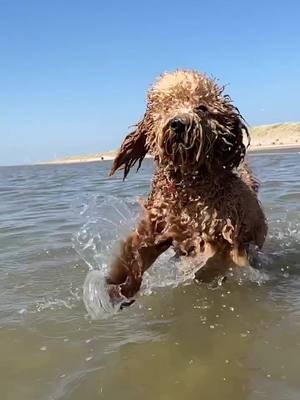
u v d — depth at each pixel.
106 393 0.59
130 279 0.92
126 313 0.85
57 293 0.95
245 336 0.72
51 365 0.67
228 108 1.01
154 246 1.00
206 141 0.95
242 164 1.23
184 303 0.88
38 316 0.84
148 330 0.77
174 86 0.99
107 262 1.01
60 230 1.53
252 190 1.14
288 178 2.60
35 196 2.66
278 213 1.60
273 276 1.02
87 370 0.65
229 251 1.02
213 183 1.01
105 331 0.77
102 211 1.72
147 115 1.05
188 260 1.04
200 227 1.01
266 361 0.64
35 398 0.59
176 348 0.70
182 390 0.59
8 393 0.60
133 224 1.06
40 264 1.16
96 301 0.84
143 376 0.62
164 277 1.01
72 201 2.23
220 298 0.90
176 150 0.95
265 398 0.55
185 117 0.93
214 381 0.60
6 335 0.77
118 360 0.67
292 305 0.84
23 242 1.39
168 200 1.01
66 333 0.77
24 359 0.69
